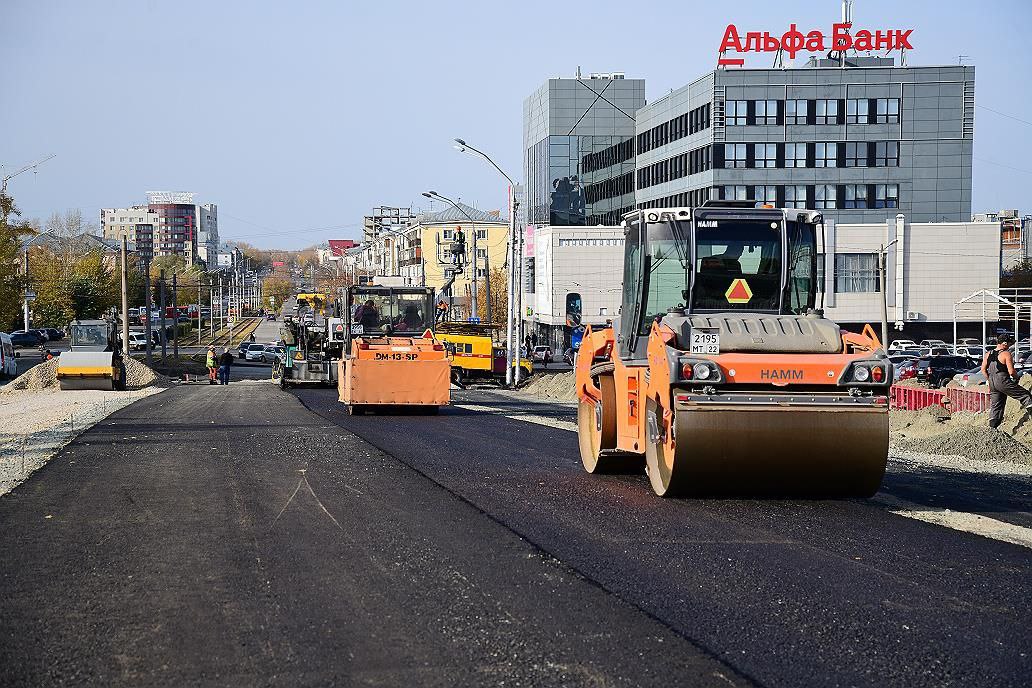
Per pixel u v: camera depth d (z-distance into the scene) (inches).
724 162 3818.9
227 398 1849.2
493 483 691.4
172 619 366.3
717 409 572.4
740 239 707.4
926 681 301.6
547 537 507.8
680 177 4114.2
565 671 308.5
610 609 376.5
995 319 3742.6
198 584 415.5
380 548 482.0
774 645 334.0
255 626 357.1
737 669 310.5
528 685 296.8
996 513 593.6
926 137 3841.0
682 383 577.6
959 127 3833.7
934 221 3858.3
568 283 4227.4
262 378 3523.6
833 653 326.6
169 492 655.1
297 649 331.0
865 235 3745.1
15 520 559.8
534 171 4965.6
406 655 323.9
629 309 722.8
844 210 3853.3
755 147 3821.4
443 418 1294.3
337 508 592.4
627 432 680.4
